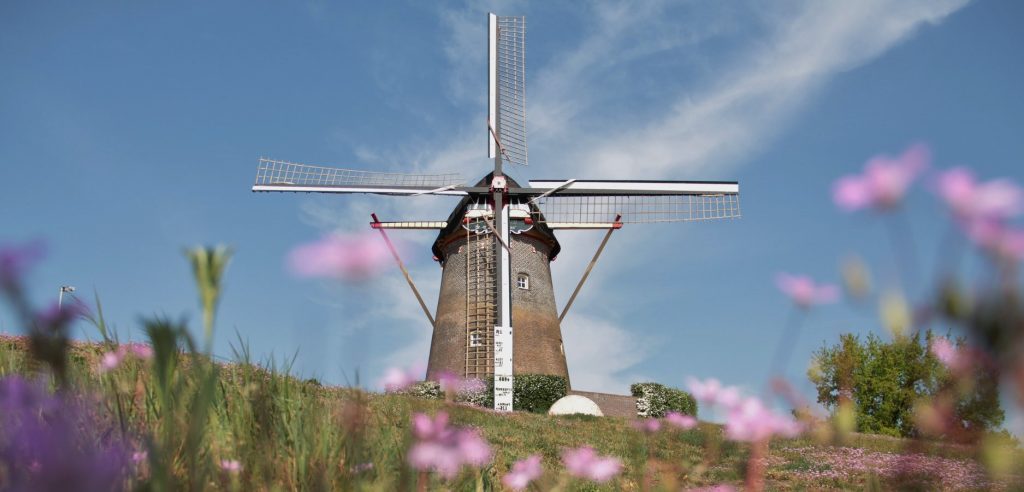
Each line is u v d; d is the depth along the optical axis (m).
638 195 35.06
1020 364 1.09
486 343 33.72
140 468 2.41
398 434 3.35
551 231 38.19
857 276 1.21
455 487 3.54
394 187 34.88
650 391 35.84
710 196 35.09
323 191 34.12
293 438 3.38
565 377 36.28
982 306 1.11
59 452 1.13
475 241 35.66
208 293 1.64
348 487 2.90
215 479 2.74
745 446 2.42
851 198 1.22
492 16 37.44
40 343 1.32
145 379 3.07
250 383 3.66
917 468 1.35
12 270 1.20
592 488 6.71
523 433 17.91
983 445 1.20
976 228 1.11
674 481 3.07
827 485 13.13
